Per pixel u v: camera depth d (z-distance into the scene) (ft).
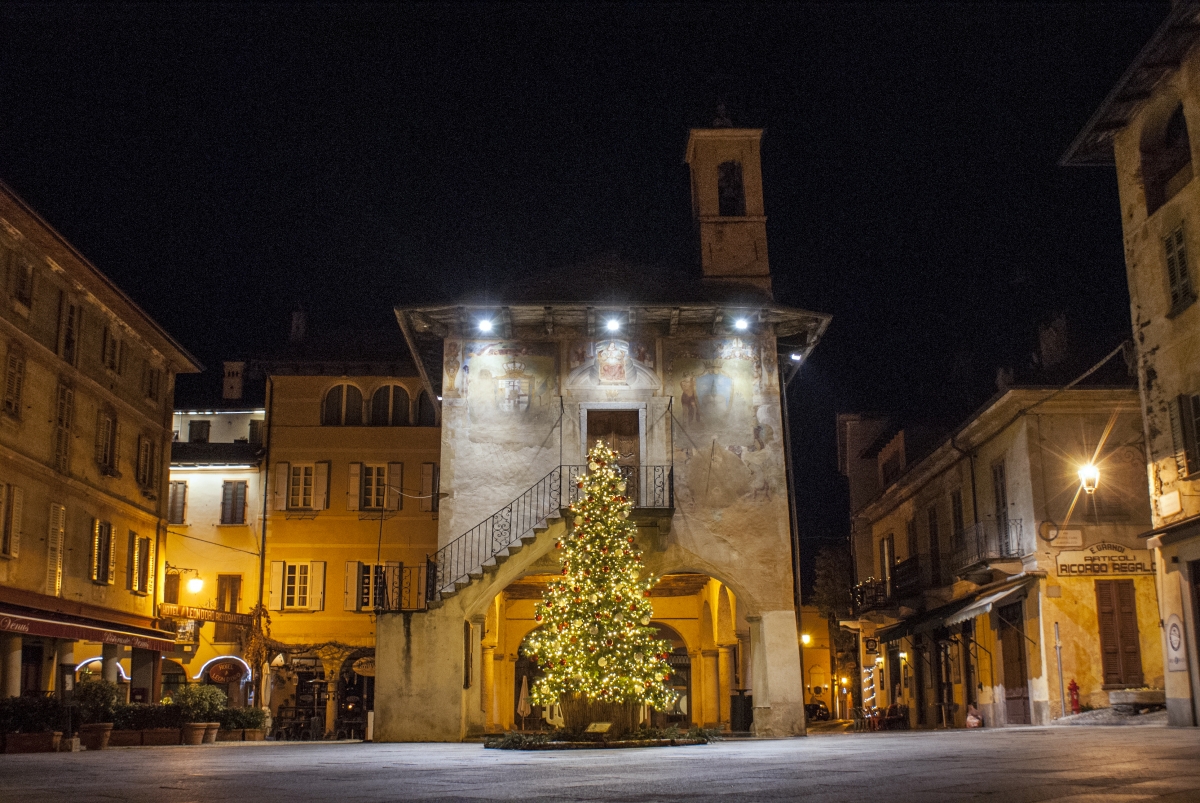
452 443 82.43
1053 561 84.17
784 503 81.92
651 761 39.11
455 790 26.96
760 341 84.79
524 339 84.43
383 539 134.41
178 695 84.28
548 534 77.77
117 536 100.01
